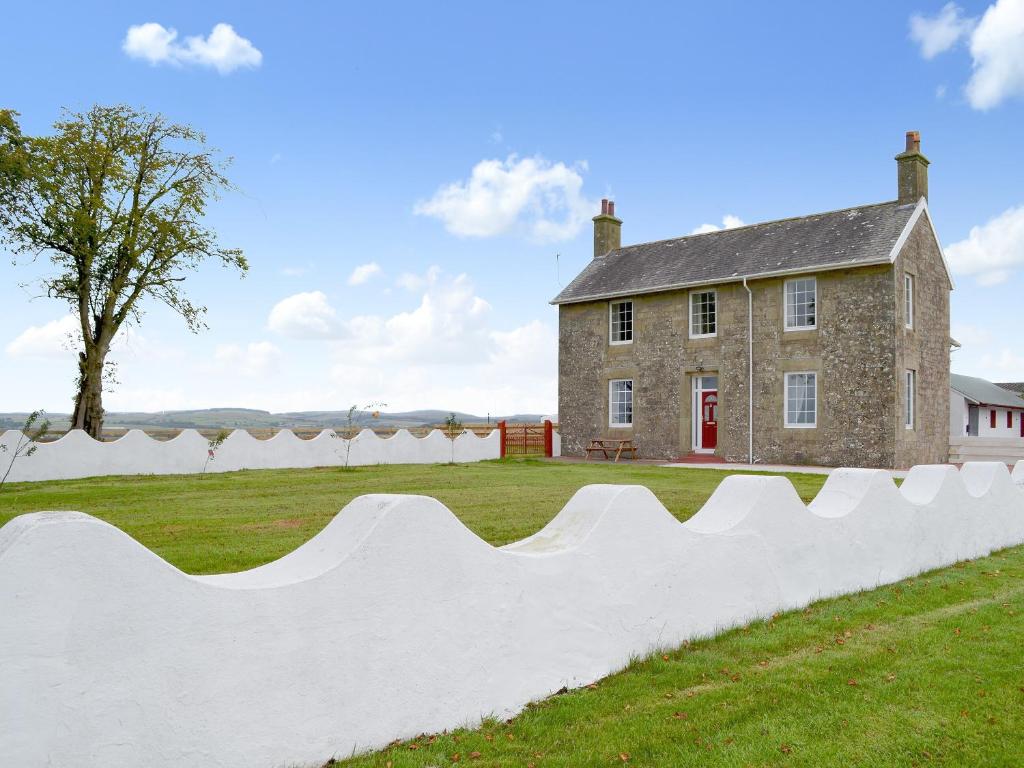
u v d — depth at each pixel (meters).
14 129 19.62
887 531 7.89
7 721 2.62
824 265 21.53
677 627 5.49
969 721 4.29
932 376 23.25
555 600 4.65
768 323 23.02
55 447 18.08
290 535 9.11
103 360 22.89
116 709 2.89
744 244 25.34
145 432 19.62
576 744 3.90
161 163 23.56
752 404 23.25
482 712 4.20
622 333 27.23
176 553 7.80
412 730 3.89
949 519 8.98
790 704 4.49
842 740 4.04
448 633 4.07
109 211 22.42
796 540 6.73
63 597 2.77
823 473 19.55
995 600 7.16
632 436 26.38
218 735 3.19
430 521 4.02
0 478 17.12
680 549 5.56
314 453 22.92
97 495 14.11
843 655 5.38
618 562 5.07
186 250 23.95
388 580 3.82
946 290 24.41
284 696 3.41
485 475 19.06
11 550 2.67
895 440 20.58
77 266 22.47
